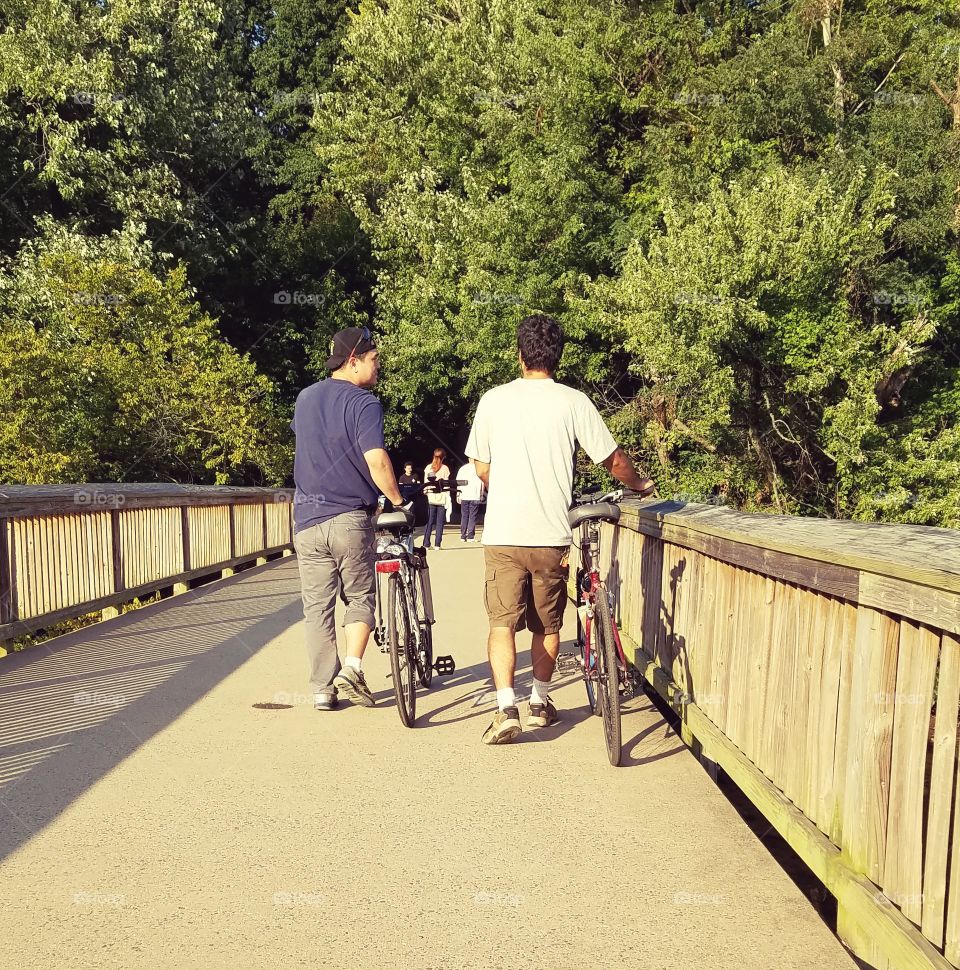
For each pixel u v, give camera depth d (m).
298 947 3.03
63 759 5.08
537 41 28.36
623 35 28.14
